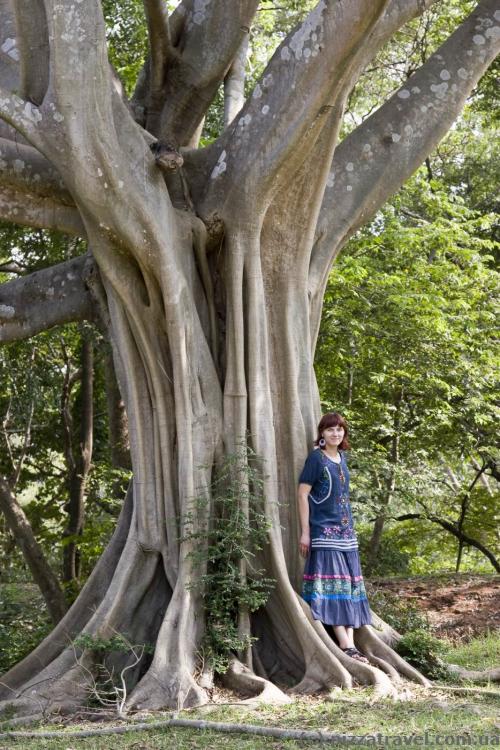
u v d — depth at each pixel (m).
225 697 6.57
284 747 5.13
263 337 7.61
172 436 7.45
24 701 6.69
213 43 8.52
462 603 11.21
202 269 7.68
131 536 7.50
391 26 7.42
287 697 6.45
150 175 7.00
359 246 14.21
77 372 17.42
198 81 8.58
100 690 6.83
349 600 7.15
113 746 5.36
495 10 8.55
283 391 7.73
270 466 7.45
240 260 7.54
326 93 6.98
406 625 8.65
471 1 15.56
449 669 7.34
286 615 7.16
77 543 15.66
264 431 7.48
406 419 15.62
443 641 8.86
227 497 7.21
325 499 7.27
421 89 8.46
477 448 16.67
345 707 6.04
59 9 6.27
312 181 7.57
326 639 6.99
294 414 7.67
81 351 16.97
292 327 7.80
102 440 19.19
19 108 6.61
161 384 7.46
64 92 6.38
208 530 7.20
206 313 7.73
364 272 12.98
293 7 15.86
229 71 9.62
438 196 14.85
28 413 16.59
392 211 15.19
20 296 9.24
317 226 8.11
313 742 5.21
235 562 7.19
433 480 15.62
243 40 8.84
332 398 15.02
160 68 8.53
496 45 8.53
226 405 7.47
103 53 6.44
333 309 13.13
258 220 7.51
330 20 6.75
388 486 15.06
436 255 15.04
